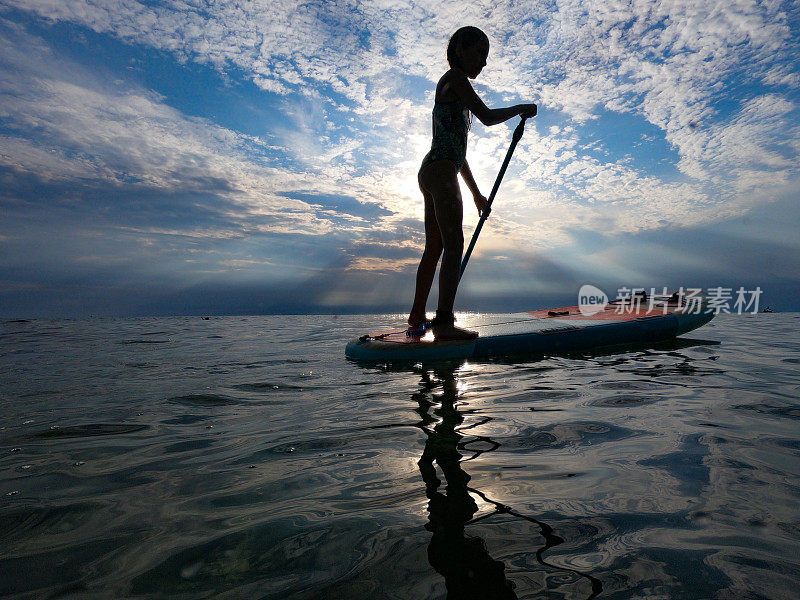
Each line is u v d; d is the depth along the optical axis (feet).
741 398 5.02
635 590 1.84
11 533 2.44
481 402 5.04
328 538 2.31
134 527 2.48
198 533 2.40
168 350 10.63
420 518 2.49
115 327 19.93
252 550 2.22
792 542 2.17
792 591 1.82
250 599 1.84
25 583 1.99
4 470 3.34
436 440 3.79
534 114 9.07
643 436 3.79
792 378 6.13
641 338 9.70
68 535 2.41
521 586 1.88
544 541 2.23
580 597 1.80
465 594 1.83
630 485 2.85
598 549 2.15
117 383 6.49
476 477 3.02
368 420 4.44
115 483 3.09
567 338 8.85
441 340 8.33
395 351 8.17
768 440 3.65
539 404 4.90
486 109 8.59
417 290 10.00
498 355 8.33
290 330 17.46
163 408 5.08
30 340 13.41
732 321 19.67
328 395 5.57
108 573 2.06
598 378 6.23
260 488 2.95
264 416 4.70
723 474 2.99
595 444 3.62
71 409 5.07
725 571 1.95
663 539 2.22
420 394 5.49
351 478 3.07
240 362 8.48
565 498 2.69
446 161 8.69
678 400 4.98
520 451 3.49
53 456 3.62
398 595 1.84
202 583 1.96
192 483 3.06
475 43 8.66
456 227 8.59
